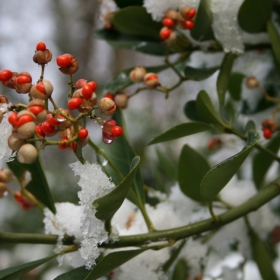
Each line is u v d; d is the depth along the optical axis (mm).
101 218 373
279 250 630
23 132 344
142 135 1127
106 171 437
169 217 448
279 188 416
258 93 542
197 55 534
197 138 893
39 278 841
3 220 998
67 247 400
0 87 1234
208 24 440
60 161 1231
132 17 459
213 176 377
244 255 494
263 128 478
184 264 472
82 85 364
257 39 482
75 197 977
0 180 434
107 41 510
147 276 424
